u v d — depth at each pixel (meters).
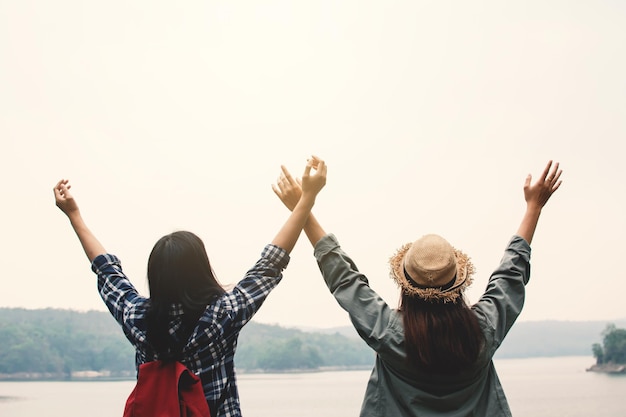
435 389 2.92
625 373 144.75
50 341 130.88
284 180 3.45
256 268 3.04
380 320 2.98
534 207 3.36
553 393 91.06
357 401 88.69
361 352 174.62
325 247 3.21
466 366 2.85
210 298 2.85
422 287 2.93
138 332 2.86
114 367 129.75
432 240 2.95
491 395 2.97
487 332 2.92
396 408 2.96
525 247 3.24
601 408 67.38
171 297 2.80
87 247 3.30
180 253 2.84
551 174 3.33
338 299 3.10
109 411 72.94
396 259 3.12
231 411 2.85
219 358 2.85
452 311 2.89
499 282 3.12
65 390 113.31
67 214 3.40
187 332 2.81
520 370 182.75
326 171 3.22
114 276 3.13
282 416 66.88
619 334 155.12
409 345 2.87
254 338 171.25
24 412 71.81
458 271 2.98
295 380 155.12
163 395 2.71
